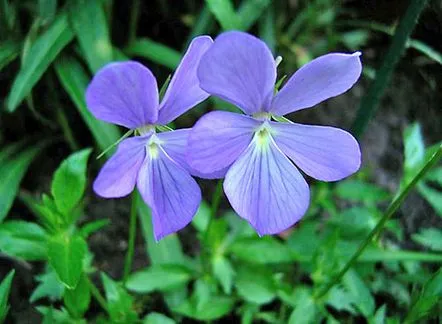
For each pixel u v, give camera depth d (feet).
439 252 0.98
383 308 0.88
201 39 0.67
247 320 0.90
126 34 1.08
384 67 0.92
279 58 0.68
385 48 1.13
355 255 0.85
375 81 0.93
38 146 1.03
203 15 1.03
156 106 0.68
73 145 1.03
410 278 0.94
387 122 1.09
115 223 1.00
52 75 1.03
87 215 1.00
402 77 1.12
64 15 0.97
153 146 0.71
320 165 0.71
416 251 1.02
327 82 0.68
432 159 0.78
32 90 1.03
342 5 1.13
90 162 1.04
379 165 1.07
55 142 1.05
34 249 0.82
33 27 0.97
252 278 0.91
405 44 0.90
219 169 0.70
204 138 0.67
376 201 1.01
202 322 0.94
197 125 0.67
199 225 0.94
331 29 1.12
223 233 0.90
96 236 0.99
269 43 1.05
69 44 1.00
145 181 0.71
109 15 1.02
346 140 0.69
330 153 0.70
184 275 0.91
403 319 0.93
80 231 0.81
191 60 0.68
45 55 0.94
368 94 0.94
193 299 0.90
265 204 0.71
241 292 0.90
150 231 0.95
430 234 0.93
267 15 1.06
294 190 0.71
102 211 1.00
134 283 0.90
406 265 0.95
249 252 0.91
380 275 0.96
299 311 0.88
